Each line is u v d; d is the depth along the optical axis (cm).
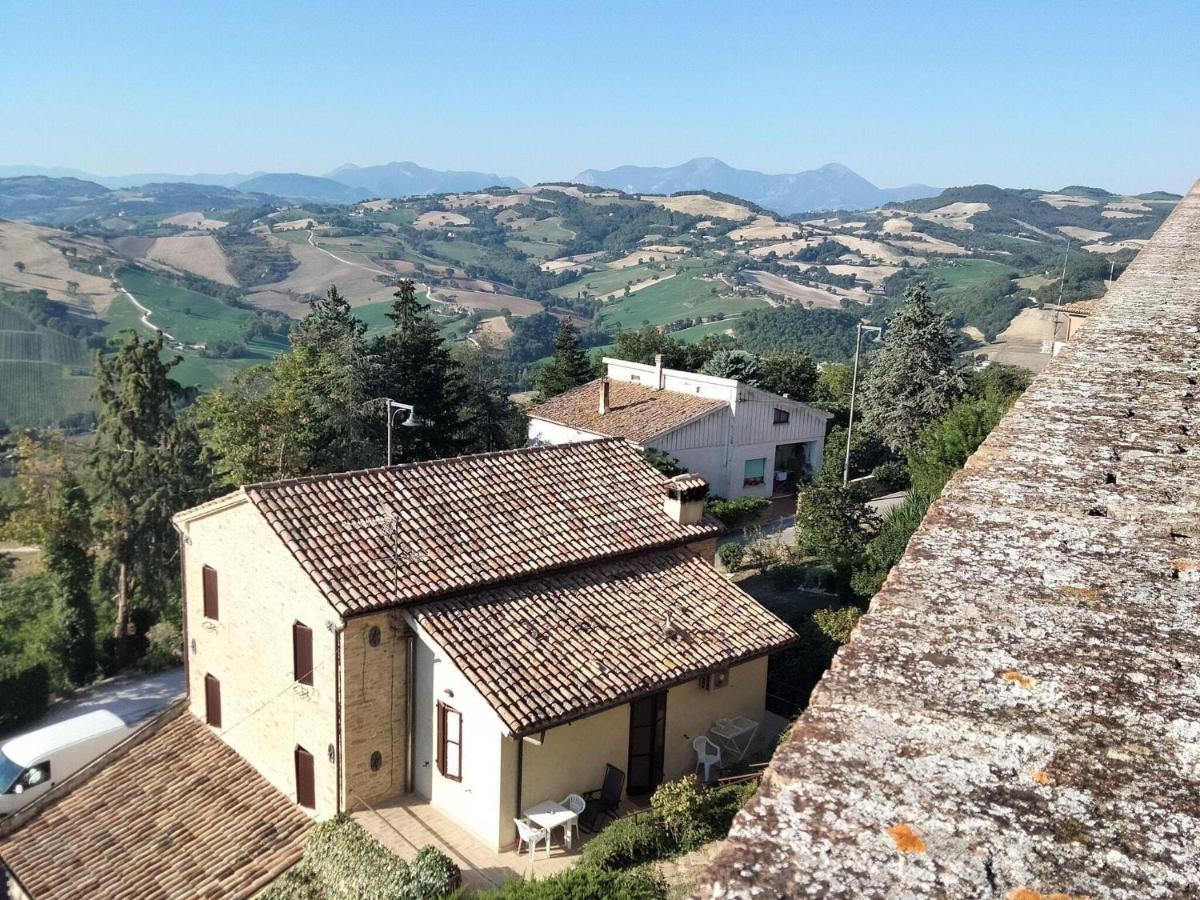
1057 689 289
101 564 3631
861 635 331
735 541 3544
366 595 1717
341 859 1580
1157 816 231
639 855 1537
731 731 1953
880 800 242
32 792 2530
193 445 3781
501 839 1644
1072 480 511
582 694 1662
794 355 6091
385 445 4119
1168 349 905
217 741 2136
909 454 3428
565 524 2128
